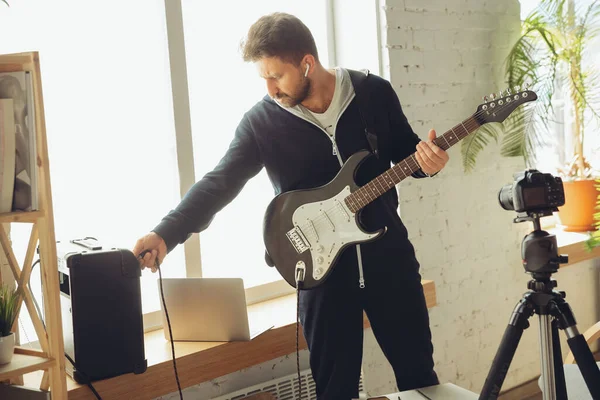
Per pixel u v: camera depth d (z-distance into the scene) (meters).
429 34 3.00
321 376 2.07
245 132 2.14
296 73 1.97
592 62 3.59
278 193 2.12
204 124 2.66
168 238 2.05
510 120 3.28
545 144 3.59
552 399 1.58
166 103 2.52
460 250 3.18
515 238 3.45
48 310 1.65
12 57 1.59
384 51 2.86
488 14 3.25
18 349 1.75
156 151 2.50
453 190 3.14
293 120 2.05
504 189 1.64
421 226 3.01
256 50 1.95
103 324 1.91
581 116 3.65
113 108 2.39
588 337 2.43
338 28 3.03
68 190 2.29
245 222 2.79
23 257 2.17
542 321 1.57
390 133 2.11
